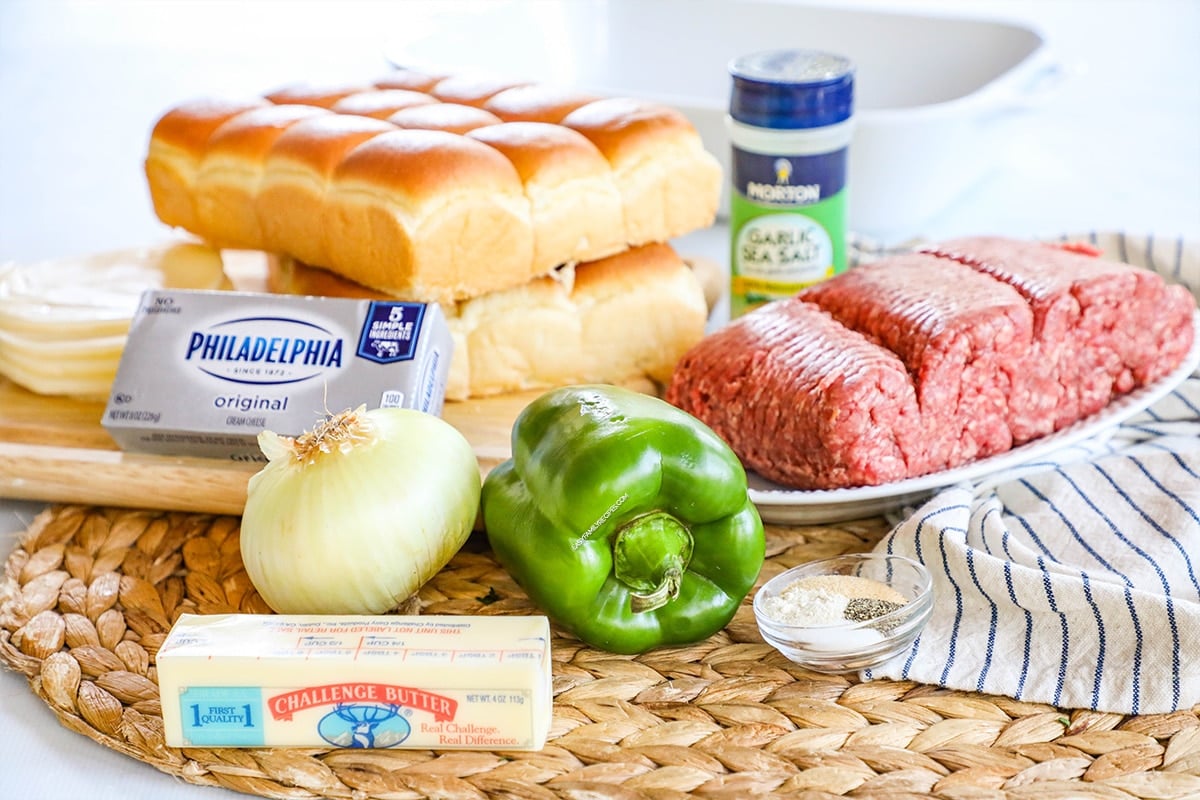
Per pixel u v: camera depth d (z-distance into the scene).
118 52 2.82
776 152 1.48
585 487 1.05
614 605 1.12
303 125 1.50
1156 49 2.54
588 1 2.11
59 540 1.32
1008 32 1.97
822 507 1.27
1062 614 1.11
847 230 1.75
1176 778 0.98
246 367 1.31
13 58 2.80
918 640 1.12
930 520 1.18
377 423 1.16
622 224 1.48
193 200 1.59
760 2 2.07
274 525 1.11
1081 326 1.33
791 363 1.26
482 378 1.47
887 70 2.06
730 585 1.14
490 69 2.06
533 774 1.00
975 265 1.41
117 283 1.55
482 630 1.03
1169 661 1.06
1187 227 1.86
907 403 1.24
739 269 1.56
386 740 1.02
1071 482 1.27
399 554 1.12
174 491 1.33
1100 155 2.13
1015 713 1.05
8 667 1.18
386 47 1.94
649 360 1.53
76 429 1.41
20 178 2.26
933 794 0.98
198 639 1.02
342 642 1.02
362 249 1.41
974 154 1.88
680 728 1.05
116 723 1.07
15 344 1.46
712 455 1.08
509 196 1.39
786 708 1.07
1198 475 1.25
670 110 1.54
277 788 1.00
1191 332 1.41
